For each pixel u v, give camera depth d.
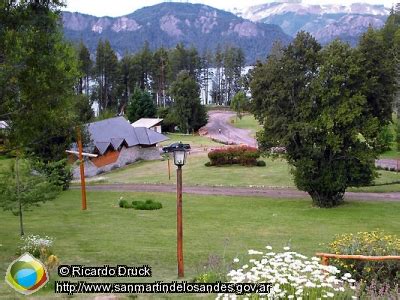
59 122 19.17
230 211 35.44
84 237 23.66
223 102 165.88
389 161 58.22
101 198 41.16
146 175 55.53
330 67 33.56
